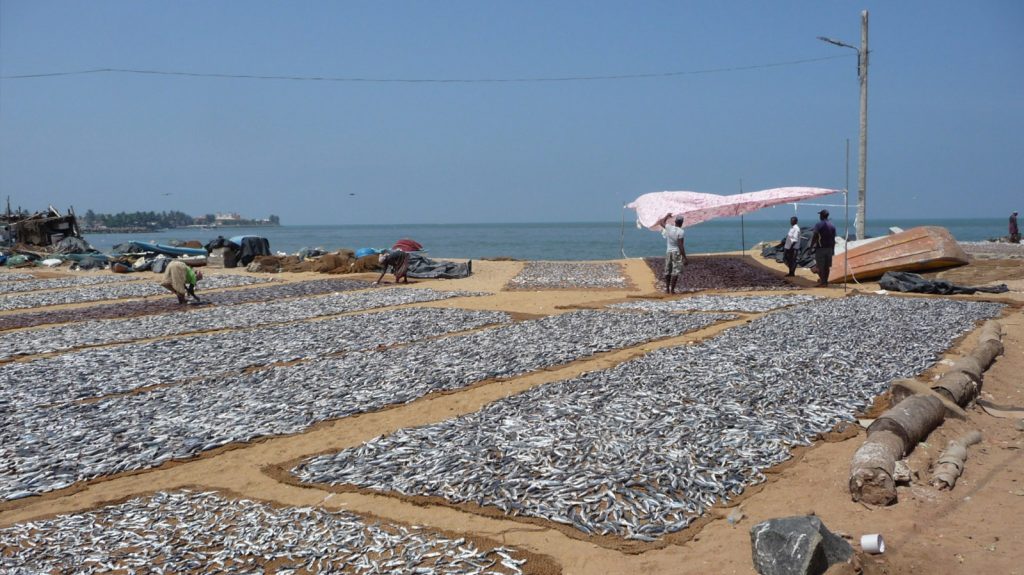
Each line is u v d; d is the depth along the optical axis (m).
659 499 6.41
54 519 6.50
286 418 9.54
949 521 5.91
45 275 35.09
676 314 18.17
